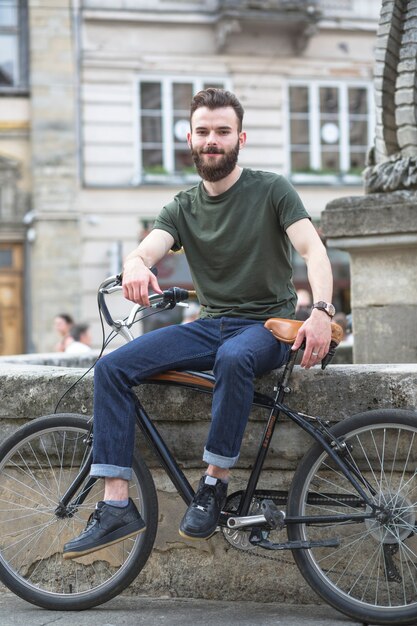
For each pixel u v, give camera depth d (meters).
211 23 24.20
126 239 23.95
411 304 5.98
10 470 4.77
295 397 4.37
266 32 24.44
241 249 4.31
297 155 24.86
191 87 24.38
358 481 4.20
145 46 24.02
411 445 4.22
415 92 5.95
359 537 4.33
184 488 4.31
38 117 23.53
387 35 5.96
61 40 23.61
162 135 24.25
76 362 7.41
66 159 23.64
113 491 4.18
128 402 4.21
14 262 23.94
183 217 4.45
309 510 4.34
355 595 4.35
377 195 5.90
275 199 4.29
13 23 23.78
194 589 4.60
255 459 4.36
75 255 23.67
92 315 23.73
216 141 4.25
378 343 6.09
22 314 23.92
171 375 4.32
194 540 4.39
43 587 4.71
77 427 4.47
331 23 24.61
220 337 4.32
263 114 24.59
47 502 4.71
